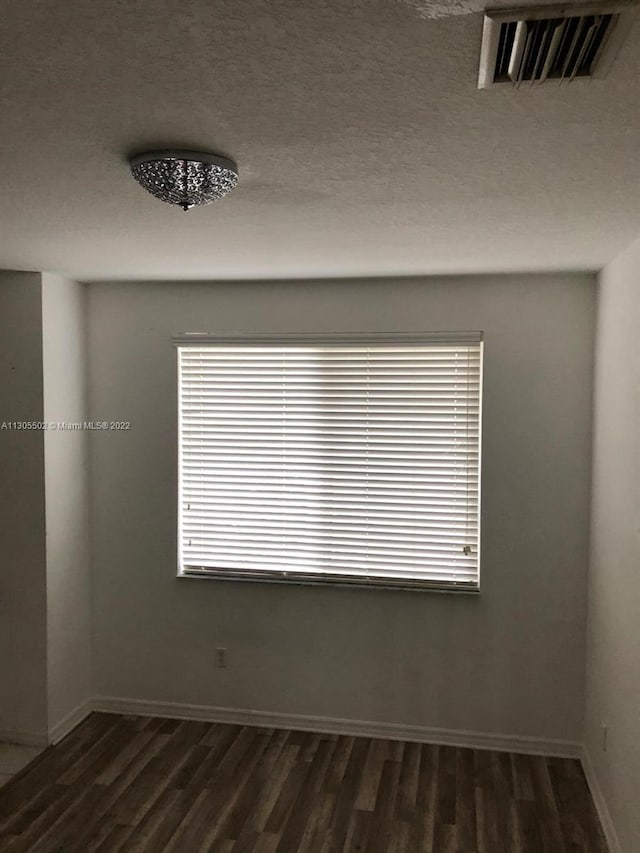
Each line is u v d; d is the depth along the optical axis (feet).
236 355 13.23
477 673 12.65
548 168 6.18
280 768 11.86
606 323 10.83
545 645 12.37
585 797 11.05
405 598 12.83
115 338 13.53
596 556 11.34
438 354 12.50
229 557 13.50
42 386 12.20
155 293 13.34
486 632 12.59
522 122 5.11
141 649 13.84
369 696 13.07
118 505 13.73
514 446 12.30
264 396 13.16
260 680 13.46
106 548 13.83
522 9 3.53
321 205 7.44
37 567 12.42
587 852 9.69
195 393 13.42
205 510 13.52
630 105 4.76
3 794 11.06
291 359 13.01
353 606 13.03
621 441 9.60
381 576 12.92
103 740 12.85
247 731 13.24
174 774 11.66
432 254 10.23
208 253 10.25
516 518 12.36
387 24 3.72
